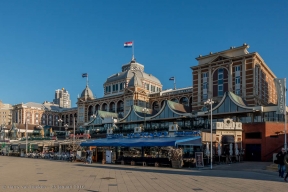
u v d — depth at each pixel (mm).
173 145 36438
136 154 47125
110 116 78125
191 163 36500
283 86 40562
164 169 34125
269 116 49031
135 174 28094
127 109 82688
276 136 44500
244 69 59062
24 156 70875
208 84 64250
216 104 58062
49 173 29359
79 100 98062
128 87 84062
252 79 57906
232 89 60156
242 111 50156
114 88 95438
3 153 82375
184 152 42281
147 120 64062
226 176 25656
